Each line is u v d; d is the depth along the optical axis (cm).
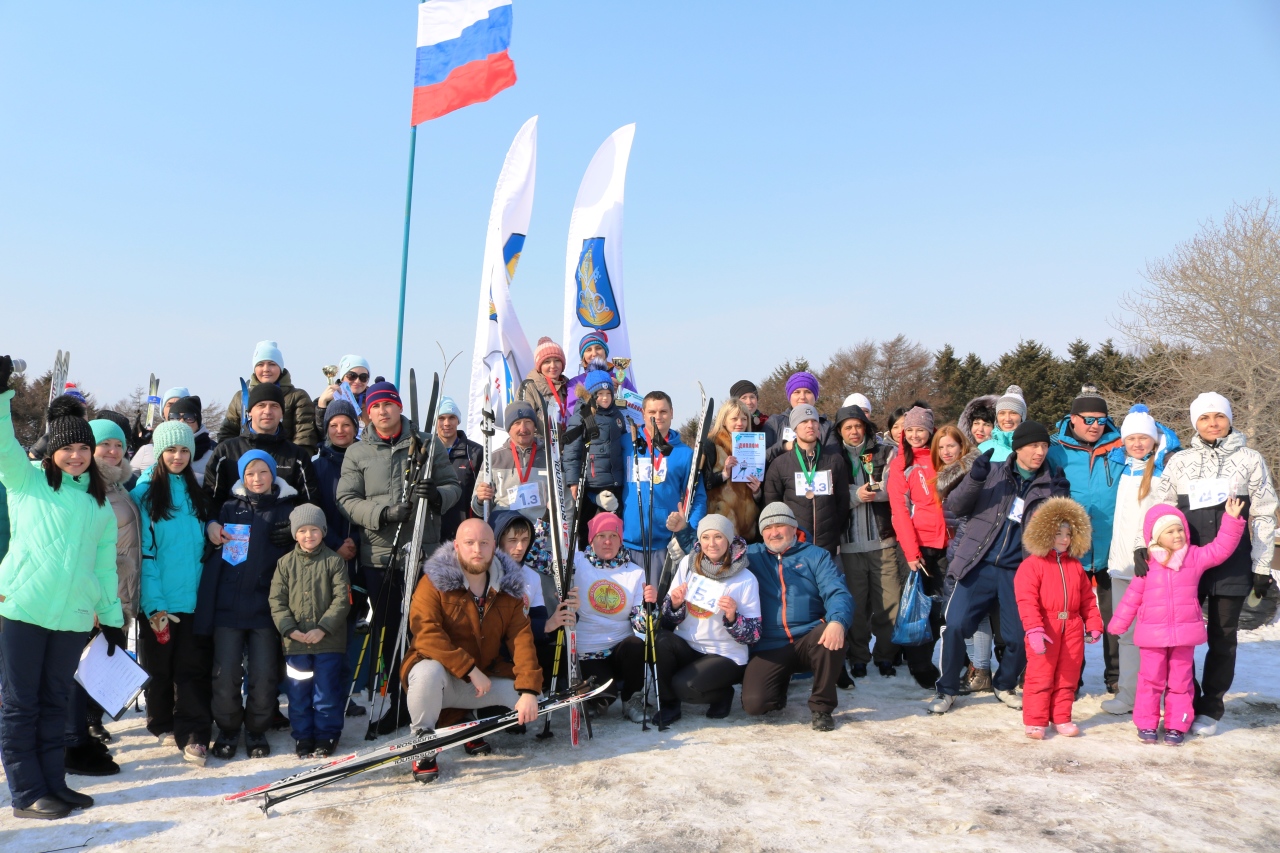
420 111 930
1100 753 477
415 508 525
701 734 515
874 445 665
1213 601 512
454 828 380
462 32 937
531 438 598
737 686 630
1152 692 497
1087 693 614
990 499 564
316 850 360
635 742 500
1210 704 517
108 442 471
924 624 591
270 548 493
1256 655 720
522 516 524
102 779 447
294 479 537
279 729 539
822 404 5403
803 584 543
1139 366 3328
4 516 446
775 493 636
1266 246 2850
